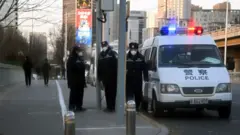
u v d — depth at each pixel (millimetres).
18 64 34625
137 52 14398
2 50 27234
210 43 14289
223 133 10797
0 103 15875
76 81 13672
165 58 13781
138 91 14406
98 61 13859
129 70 14273
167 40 14352
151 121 11898
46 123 11219
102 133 9797
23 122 11383
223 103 12914
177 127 11703
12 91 21922
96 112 13578
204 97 12797
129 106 8398
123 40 10648
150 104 14383
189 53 13898
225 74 13211
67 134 6164
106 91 13766
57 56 74125
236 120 13078
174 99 12758
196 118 13523
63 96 18766
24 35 51156
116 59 13688
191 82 12812
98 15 14328
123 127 10570
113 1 12656
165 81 12875
